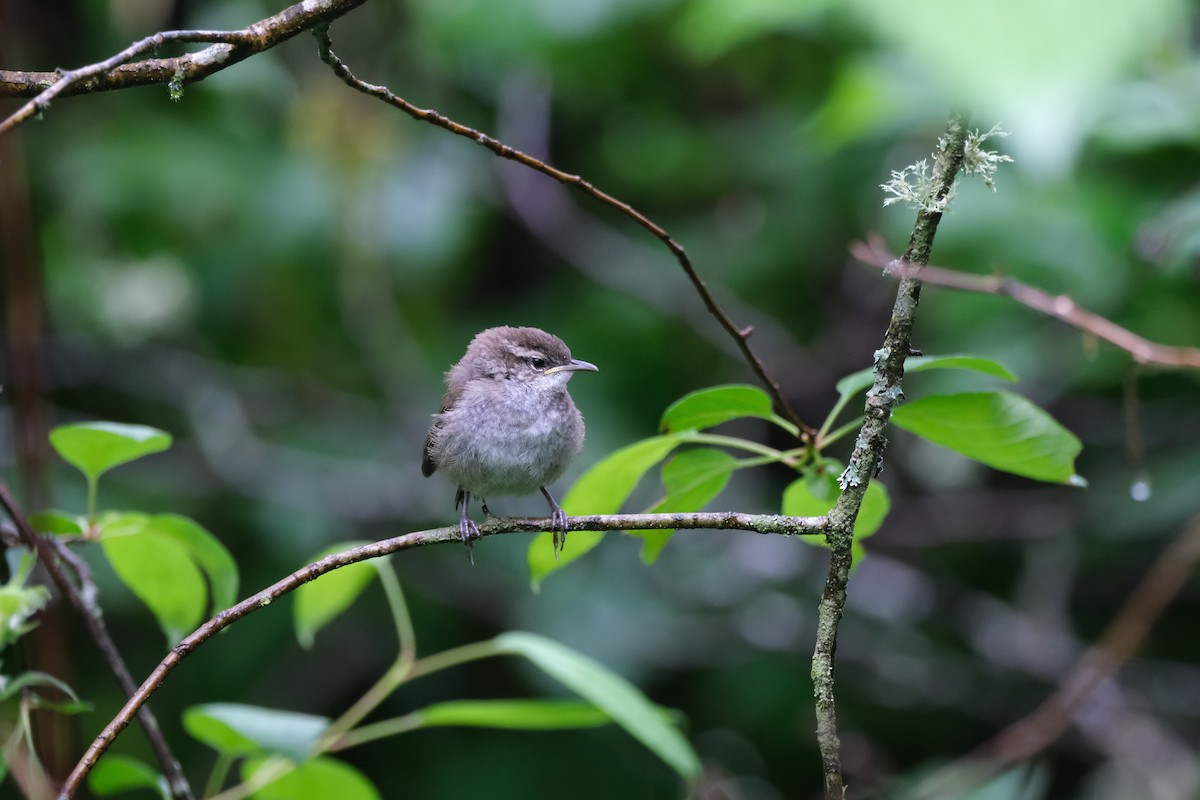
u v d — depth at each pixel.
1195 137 8.29
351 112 12.59
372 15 13.03
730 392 5.65
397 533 14.13
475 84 14.25
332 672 13.54
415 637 13.69
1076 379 10.59
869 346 14.16
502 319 14.30
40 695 6.48
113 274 12.81
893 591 14.09
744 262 13.62
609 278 14.23
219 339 14.05
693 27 10.63
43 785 5.63
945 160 4.58
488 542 13.66
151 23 12.12
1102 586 13.84
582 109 14.34
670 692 14.05
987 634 13.58
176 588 6.68
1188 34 8.48
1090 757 12.90
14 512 5.70
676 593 13.84
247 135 12.83
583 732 13.16
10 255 6.94
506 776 12.92
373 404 14.72
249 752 6.78
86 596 6.30
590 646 13.12
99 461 6.04
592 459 13.11
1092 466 12.98
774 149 13.16
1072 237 9.76
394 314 13.28
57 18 12.44
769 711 13.55
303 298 13.16
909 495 14.34
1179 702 12.95
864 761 12.88
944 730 13.80
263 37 4.58
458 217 13.07
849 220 12.62
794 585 14.12
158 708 12.66
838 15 8.74
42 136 12.64
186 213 12.52
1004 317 10.36
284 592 5.14
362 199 12.57
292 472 14.07
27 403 6.89
